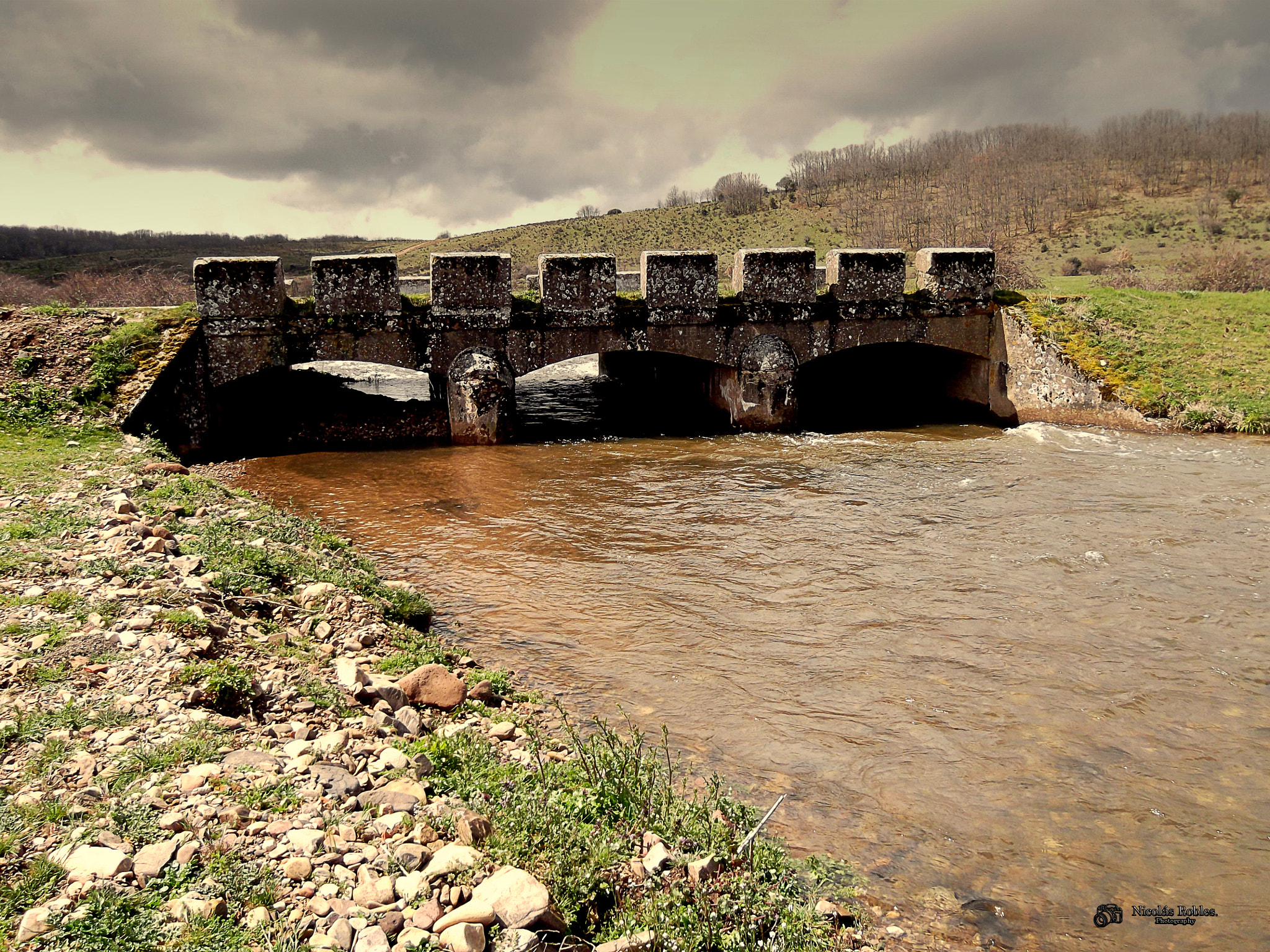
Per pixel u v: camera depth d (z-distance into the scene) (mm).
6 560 7777
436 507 14109
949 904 5445
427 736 6367
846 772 6863
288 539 10586
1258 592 10391
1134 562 11422
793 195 100812
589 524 13250
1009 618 9773
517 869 4492
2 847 4180
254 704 6176
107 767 4988
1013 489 14938
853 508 13961
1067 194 90812
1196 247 65062
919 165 110688
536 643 9117
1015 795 6621
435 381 19812
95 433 14188
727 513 13773
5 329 16828
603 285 19359
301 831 4617
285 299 18266
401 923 4078
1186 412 19250
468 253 18641
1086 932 5250
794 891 5324
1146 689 8211
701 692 8117
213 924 3879
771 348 20141
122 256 76062
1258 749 7238
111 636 6562
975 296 21359
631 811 5633
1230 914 5422
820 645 9148
